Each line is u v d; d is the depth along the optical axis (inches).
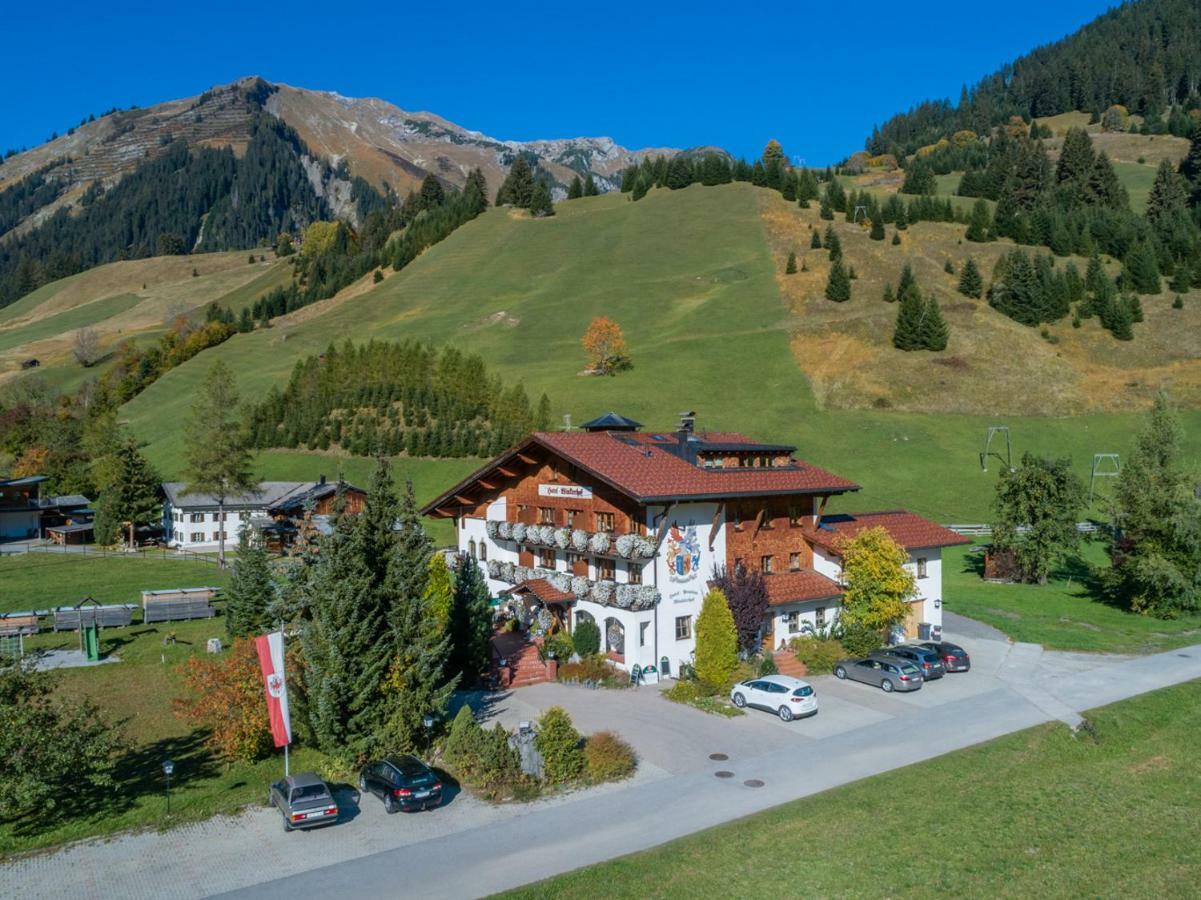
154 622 2126.0
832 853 914.1
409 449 4439.0
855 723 1371.8
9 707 962.7
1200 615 2197.3
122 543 3545.8
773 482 1795.0
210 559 3161.9
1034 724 1348.4
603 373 5211.6
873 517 2071.9
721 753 1241.4
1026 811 1026.1
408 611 1216.8
